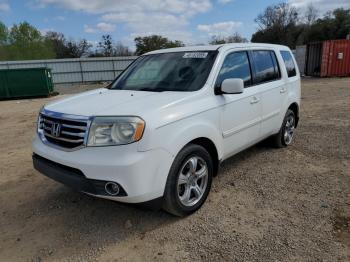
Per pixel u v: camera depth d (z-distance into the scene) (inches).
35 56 2491.4
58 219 147.3
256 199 158.7
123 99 143.3
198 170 147.6
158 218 144.1
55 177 133.4
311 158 212.4
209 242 126.3
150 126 121.3
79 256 122.0
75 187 126.7
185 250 122.3
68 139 128.6
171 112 131.4
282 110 217.2
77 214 150.6
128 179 118.2
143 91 159.3
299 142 248.4
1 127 377.1
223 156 164.1
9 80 755.4
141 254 121.3
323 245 121.4
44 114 142.3
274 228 133.5
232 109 163.9
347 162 202.8
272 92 201.3
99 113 125.0
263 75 197.3
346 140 249.3
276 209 148.5
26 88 770.8
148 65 183.5
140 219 143.9
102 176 119.5
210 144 153.8
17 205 162.1
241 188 171.0
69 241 131.0
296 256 116.2
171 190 131.8
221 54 166.2
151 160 121.5
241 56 180.7
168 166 127.9
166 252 121.7
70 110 134.0
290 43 2566.4
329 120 326.6
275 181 178.5
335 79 853.8
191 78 158.4
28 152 254.2
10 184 188.7
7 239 134.1
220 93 157.5
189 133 135.6
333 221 136.9
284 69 221.1
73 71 1254.3
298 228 132.8
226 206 152.6
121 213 149.4
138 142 119.3
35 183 188.1
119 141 119.4
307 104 442.6
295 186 171.6
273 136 225.0
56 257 122.0
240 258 116.6
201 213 146.9
